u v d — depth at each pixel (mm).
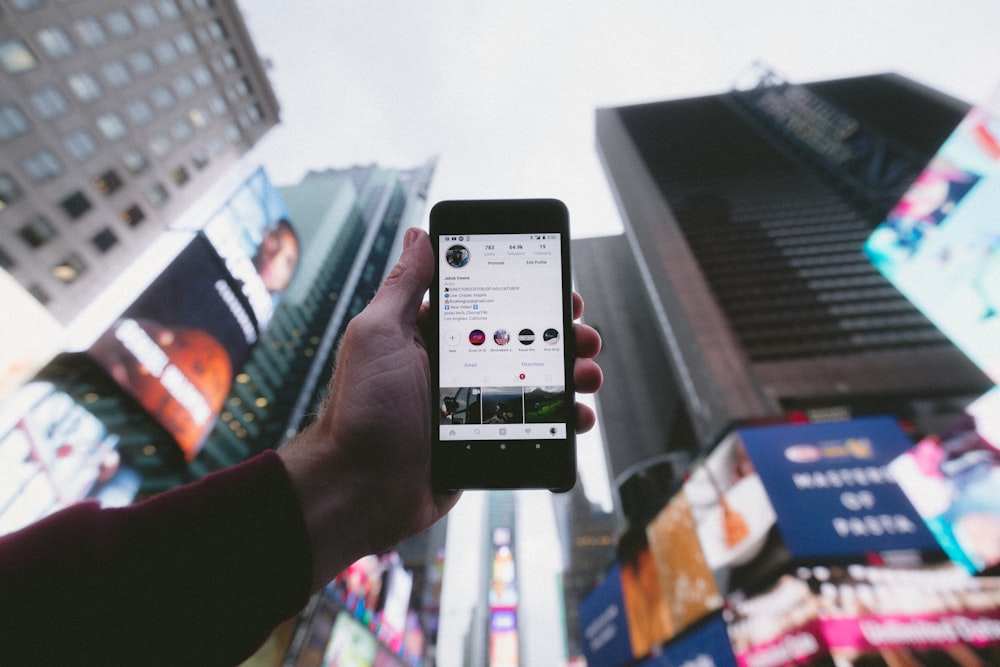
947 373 54281
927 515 21578
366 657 43812
